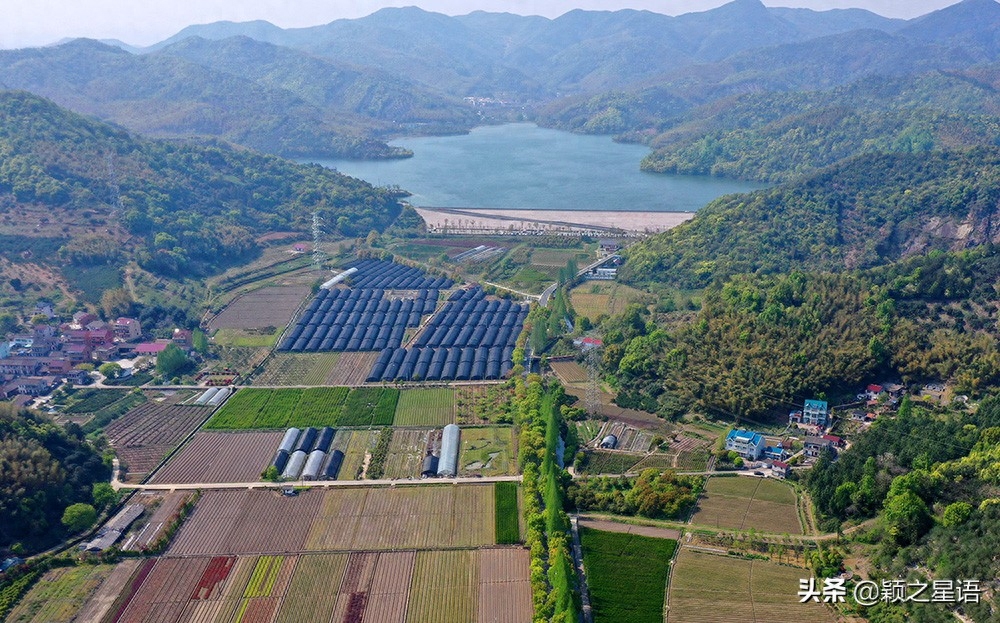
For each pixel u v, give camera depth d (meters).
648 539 193.38
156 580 185.00
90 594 180.38
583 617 166.38
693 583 176.62
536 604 170.38
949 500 183.75
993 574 154.75
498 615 171.00
